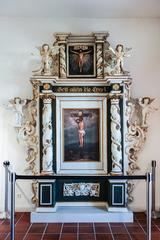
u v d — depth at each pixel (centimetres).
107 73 588
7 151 615
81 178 489
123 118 584
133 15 612
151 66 618
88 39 606
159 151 615
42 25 621
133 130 599
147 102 596
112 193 571
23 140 604
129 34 621
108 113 593
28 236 486
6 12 598
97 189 595
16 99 598
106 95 594
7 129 615
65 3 556
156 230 512
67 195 595
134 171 603
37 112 588
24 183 615
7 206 586
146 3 557
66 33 591
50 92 574
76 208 584
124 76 566
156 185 614
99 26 621
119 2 552
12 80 618
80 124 601
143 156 614
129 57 618
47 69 575
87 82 589
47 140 575
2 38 618
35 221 557
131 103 593
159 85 616
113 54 591
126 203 579
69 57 611
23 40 620
